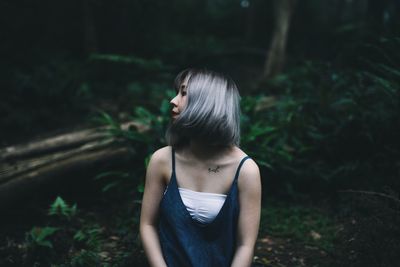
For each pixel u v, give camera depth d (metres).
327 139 4.94
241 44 14.40
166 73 9.74
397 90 4.54
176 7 15.50
